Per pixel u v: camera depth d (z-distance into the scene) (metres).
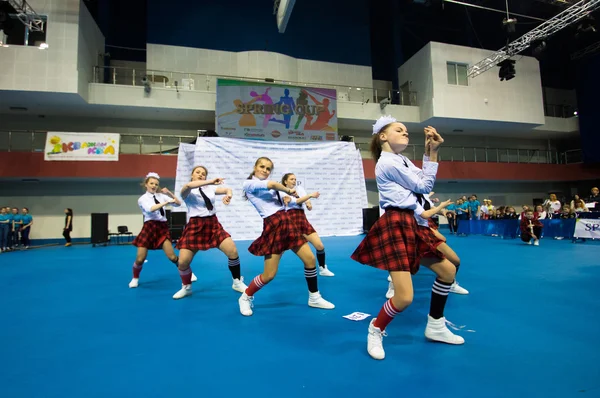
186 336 2.98
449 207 16.69
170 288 5.03
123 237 16.30
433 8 23.53
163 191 5.17
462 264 6.68
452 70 19.36
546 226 12.31
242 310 3.59
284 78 19.14
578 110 21.50
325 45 21.14
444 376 2.17
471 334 2.90
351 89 20.52
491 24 22.81
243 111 16.45
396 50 22.44
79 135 14.88
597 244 9.98
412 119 19.53
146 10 20.36
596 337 2.80
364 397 1.94
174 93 16.30
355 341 2.80
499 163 20.83
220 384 2.12
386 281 5.26
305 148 14.04
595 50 20.66
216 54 18.94
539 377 2.14
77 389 2.08
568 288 4.56
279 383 2.12
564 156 22.95
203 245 4.33
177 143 17.12
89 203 16.19
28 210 15.53
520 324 3.14
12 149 15.52
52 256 9.98
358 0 21.94
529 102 20.28
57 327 3.27
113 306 4.02
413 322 3.24
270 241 3.58
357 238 13.12
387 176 2.59
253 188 3.69
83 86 14.78
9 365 2.43
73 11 14.37
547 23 14.70
